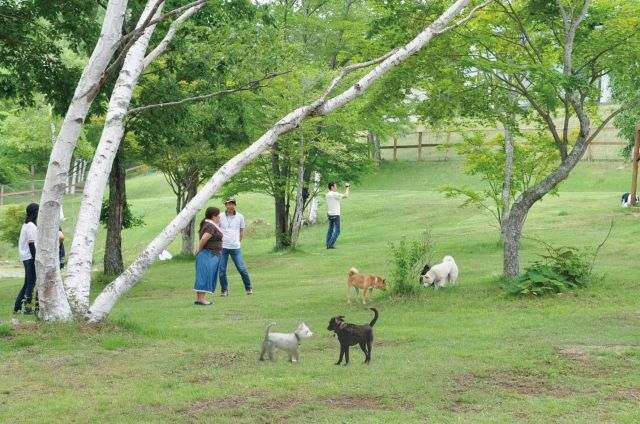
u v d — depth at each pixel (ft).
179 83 69.26
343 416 19.93
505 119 52.60
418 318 39.63
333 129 88.22
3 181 190.19
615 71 54.75
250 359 28.22
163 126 63.82
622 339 31.42
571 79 45.16
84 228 34.30
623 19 49.11
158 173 216.95
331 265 71.61
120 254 67.87
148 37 36.91
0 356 27.76
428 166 173.68
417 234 94.94
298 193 87.56
